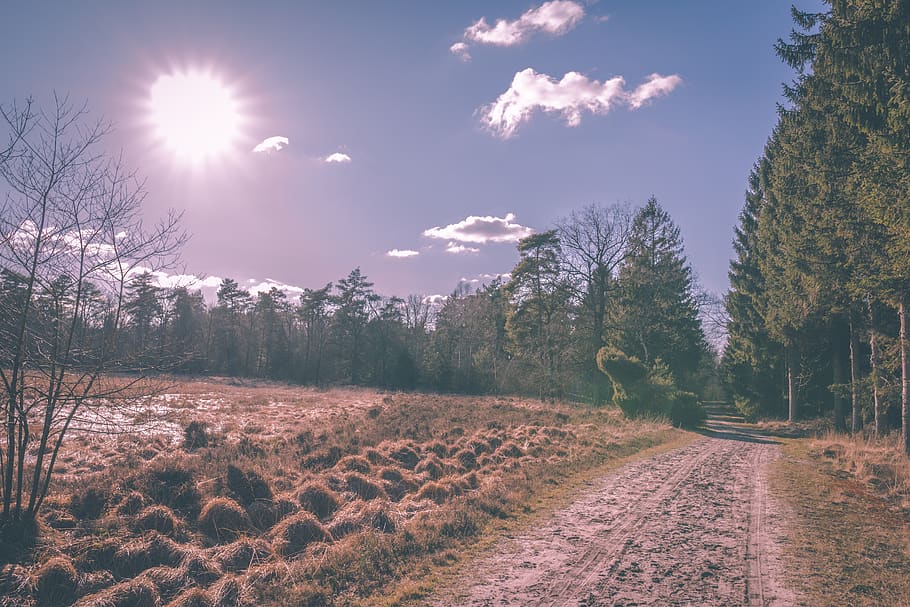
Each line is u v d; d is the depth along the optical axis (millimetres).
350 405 33344
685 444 20578
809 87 18625
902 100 11938
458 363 71438
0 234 7156
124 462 12219
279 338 80938
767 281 29391
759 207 37094
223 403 31781
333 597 6457
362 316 75625
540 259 47281
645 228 43125
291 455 14422
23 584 5949
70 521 8070
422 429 20484
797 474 14438
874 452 17062
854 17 13609
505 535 8945
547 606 6289
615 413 29688
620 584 6945
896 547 8438
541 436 18984
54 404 7625
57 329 7562
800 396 35281
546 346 46094
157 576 6477
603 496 11695
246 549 7426
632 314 42031
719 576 7223
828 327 26719
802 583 6996
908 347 16734
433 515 9641
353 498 10398
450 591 6703
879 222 12781
